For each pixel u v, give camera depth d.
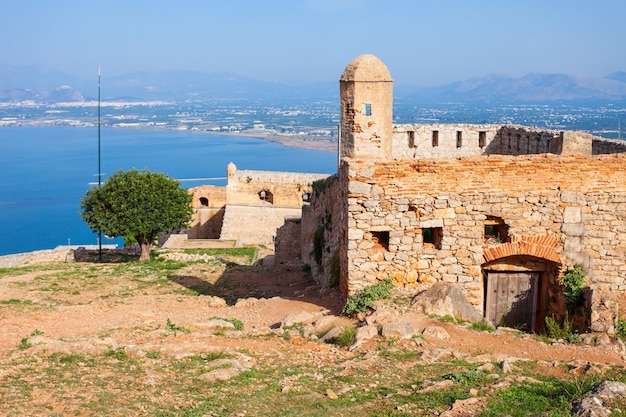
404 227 17.64
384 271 17.83
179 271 31.70
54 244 79.44
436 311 16.75
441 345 14.92
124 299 24.27
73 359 13.92
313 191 29.34
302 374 13.10
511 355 14.54
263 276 29.81
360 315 17.00
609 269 17.89
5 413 10.60
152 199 39.94
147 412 10.85
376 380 12.67
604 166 17.70
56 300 24.44
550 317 18.25
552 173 17.70
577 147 23.05
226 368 13.26
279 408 11.14
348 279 17.89
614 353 14.81
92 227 41.09
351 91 23.08
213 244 52.22
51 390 11.88
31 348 14.85
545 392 11.63
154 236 42.00
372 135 23.12
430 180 17.56
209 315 20.03
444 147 29.16
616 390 11.20
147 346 15.04
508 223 17.77
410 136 28.77
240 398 11.62
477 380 12.48
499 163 17.59
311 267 29.52
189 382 12.54
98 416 10.64
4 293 25.73
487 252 17.81
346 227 18.11
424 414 10.73
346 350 14.98
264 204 63.59
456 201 17.62
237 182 64.94
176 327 17.59
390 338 15.26
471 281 17.84
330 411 10.97
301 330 16.70
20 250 75.62
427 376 12.86
